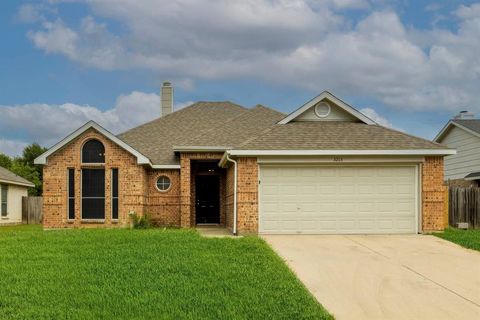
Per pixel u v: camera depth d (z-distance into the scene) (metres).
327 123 19.80
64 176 21.67
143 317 7.93
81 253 13.14
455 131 30.58
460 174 29.94
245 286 9.80
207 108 28.33
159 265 11.56
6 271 11.01
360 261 12.76
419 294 9.84
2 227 29.06
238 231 17.58
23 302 8.73
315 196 17.78
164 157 23.75
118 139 21.58
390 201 17.83
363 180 17.86
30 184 35.66
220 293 9.28
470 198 22.19
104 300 8.82
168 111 29.94
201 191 24.72
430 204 17.80
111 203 21.64
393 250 14.34
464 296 9.74
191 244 14.46
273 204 17.72
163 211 23.14
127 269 11.20
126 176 21.62
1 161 56.09
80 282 10.07
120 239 15.52
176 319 7.88
